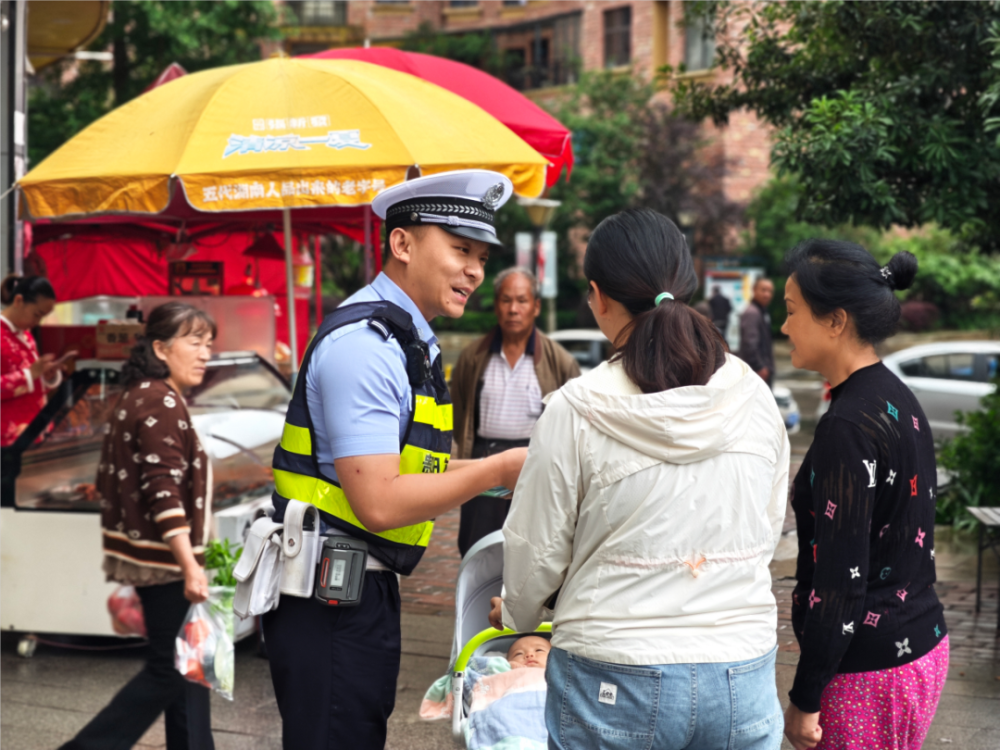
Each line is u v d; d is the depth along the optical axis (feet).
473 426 16.57
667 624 6.10
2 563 16.29
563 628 6.36
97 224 27.76
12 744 13.00
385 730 8.00
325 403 7.23
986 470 25.81
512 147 16.07
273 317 22.04
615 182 89.76
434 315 7.86
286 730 7.66
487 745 8.17
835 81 26.18
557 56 112.68
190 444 12.35
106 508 12.37
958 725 13.41
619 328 6.84
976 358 38.86
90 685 15.11
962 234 27.14
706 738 6.12
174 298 22.27
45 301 18.19
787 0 26.22
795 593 7.64
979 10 21.86
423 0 120.98
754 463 6.33
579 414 6.24
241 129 15.10
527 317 16.21
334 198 14.53
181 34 60.44
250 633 16.26
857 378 7.38
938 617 7.47
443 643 16.78
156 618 12.25
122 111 16.56
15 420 18.42
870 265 7.42
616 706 6.10
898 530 7.16
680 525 6.10
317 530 7.49
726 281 84.64
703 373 6.25
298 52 122.52
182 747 12.15
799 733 7.22
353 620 7.61
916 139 22.45
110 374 16.24
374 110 15.26
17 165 20.81
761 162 98.07
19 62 20.72
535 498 6.34
